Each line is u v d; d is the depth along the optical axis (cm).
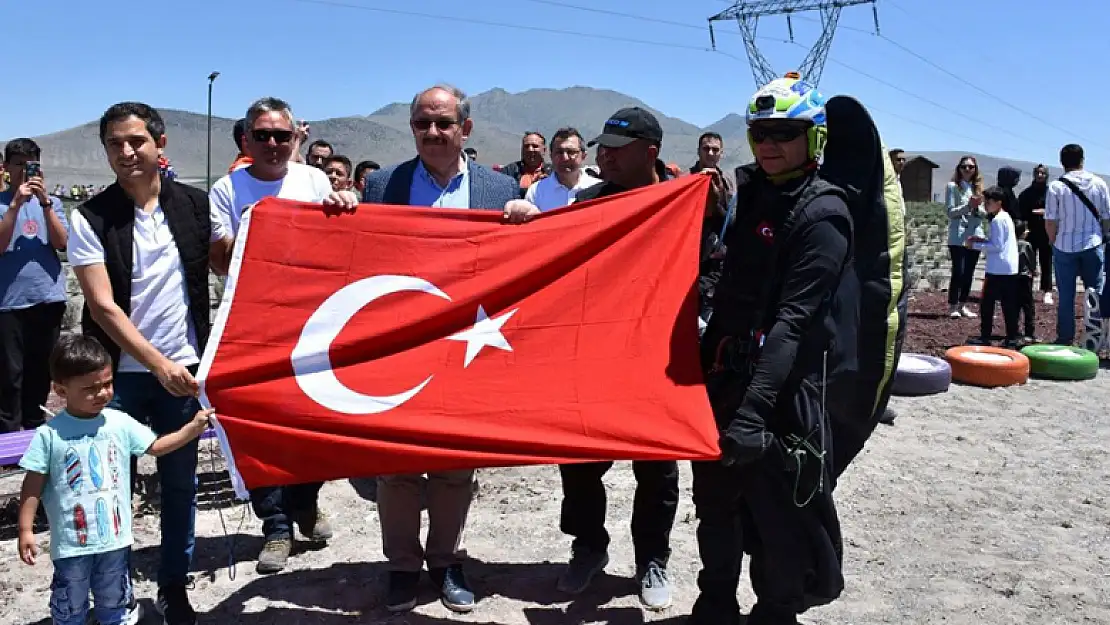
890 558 509
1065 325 1098
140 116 385
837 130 345
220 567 496
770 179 369
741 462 333
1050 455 712
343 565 500
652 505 445
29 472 360
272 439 386
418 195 453
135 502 578
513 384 398
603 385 393
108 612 387
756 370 335
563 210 421
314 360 396
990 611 445
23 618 432
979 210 1349
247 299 397
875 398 358
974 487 631
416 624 426
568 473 456
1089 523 566
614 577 484
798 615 441
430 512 443
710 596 399
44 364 711
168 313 399
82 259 379
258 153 477
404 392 395
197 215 410
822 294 332
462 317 410
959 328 1298
